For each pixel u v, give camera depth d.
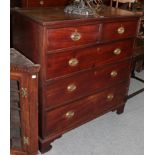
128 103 2.37
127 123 2.05
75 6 1.52
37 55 1.37
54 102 1.52
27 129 1.43
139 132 1.95
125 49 1.79
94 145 1.77
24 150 1.51
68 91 1.56
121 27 1.63
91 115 1.85
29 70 1.23
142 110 2.27
